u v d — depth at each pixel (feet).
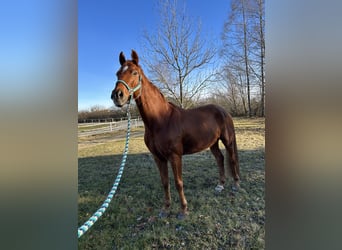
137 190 9.01
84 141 24.45
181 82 24.06
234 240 5.53
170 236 5.82
